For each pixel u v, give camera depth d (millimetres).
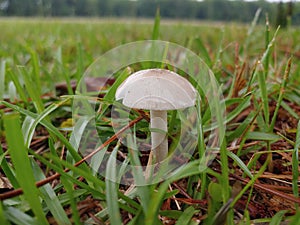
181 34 717
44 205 112
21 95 190
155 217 95
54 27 834
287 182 138
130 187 122
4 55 373
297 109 217
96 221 107
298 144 126
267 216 123
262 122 167
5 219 85
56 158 95
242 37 554
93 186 121
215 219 95
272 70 254
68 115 218
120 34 784
